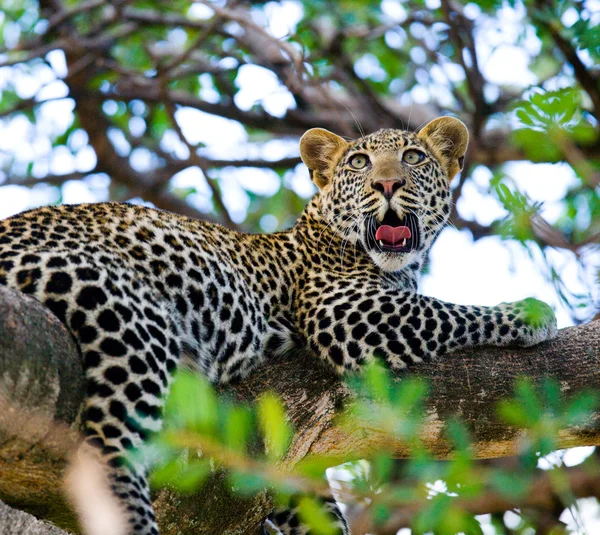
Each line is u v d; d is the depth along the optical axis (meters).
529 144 8.84
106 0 15.39
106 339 7.25
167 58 17.25
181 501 7.77
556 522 10.93
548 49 14.02
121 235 8.60
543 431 7.26
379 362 9.15
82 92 16.22
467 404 8.53
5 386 6.26
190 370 8.58
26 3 17.55
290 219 18.38
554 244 8.58
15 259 7.35
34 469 6.86
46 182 17.48
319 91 15.50
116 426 7.10
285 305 10.05
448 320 9.19
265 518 8.84
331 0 15.92
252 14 16.50
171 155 18.27
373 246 10.47
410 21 15.59
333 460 8.71
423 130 11.48
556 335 8.94
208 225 9.88
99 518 6.90
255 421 8.24
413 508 7.71
